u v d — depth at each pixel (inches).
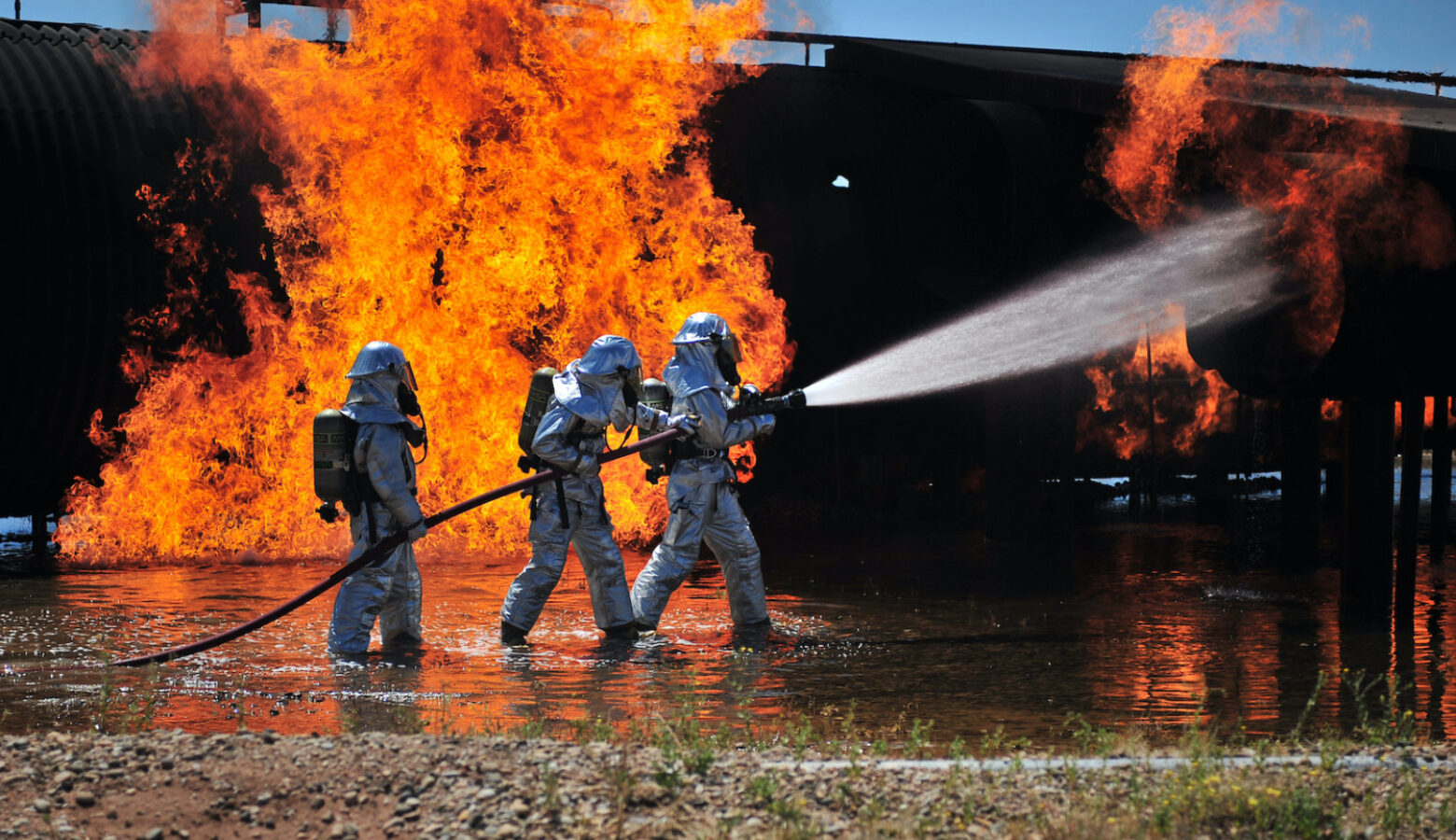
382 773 193.6
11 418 539.2
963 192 597.3
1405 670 327.3
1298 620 399.5
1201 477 864.9
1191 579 483.2
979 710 279.4
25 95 536.1
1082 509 732.7
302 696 281.3
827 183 663.8
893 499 700.0
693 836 169.8
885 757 218.8
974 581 474.6
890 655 342.6
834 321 674.8
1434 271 388.5
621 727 251.1
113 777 192.4
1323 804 184.4
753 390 389.4
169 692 286.5
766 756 213.8
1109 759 213.0
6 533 629.0
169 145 548.7
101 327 540.4
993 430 599.2
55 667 312.2
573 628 378.0
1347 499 421.1
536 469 370.3
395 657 331.9
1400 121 362.3
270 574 474.3
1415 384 402.9
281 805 182.9
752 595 386.0
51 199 530.0
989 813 181.6
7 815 177.2
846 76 724.0
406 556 349.1
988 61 634.8
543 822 175.0
